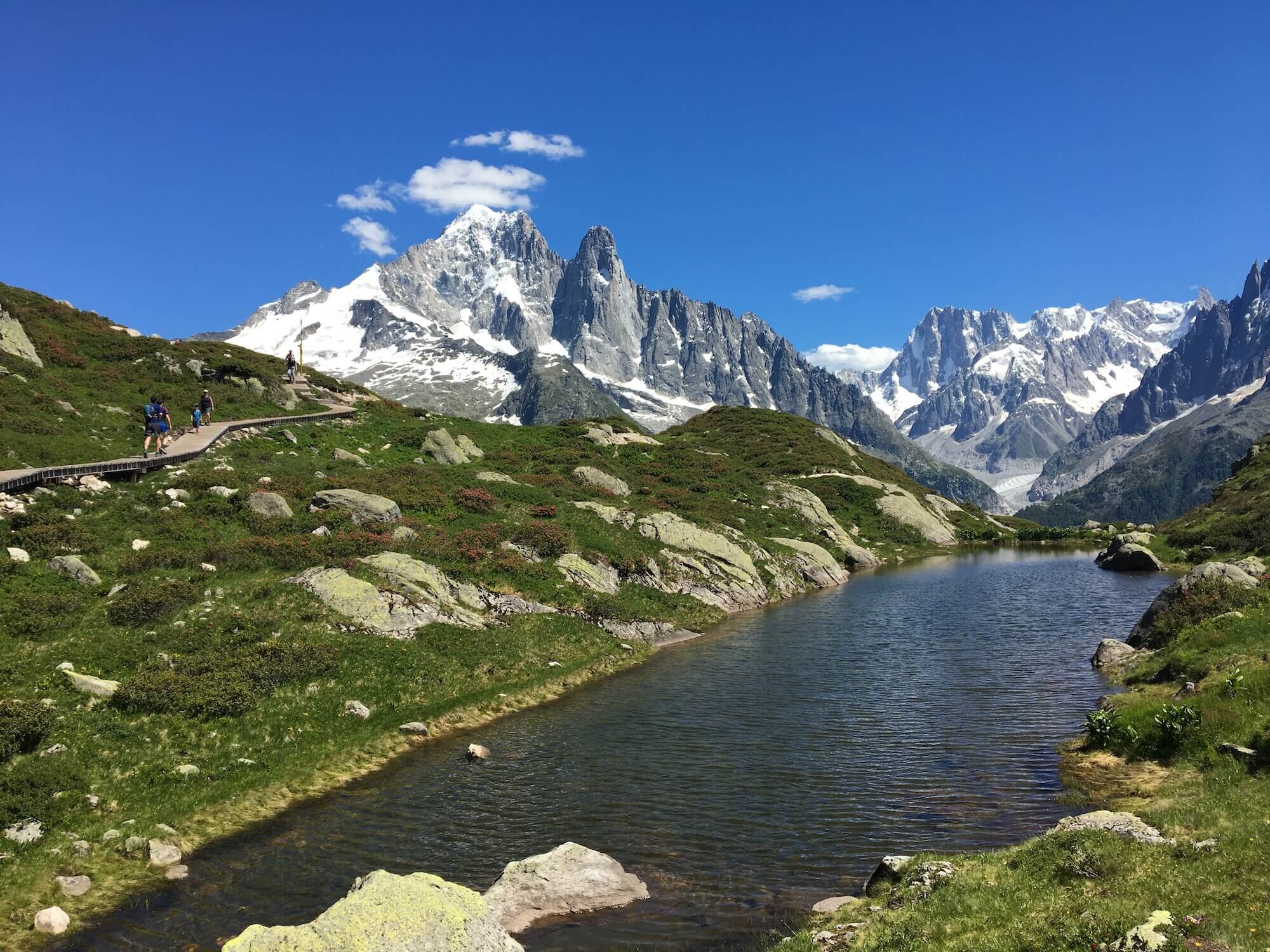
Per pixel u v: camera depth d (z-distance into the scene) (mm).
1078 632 45812
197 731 24656
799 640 45062
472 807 22172
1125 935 11102
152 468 46344
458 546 46125
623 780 23906
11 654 25844
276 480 49312
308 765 24609
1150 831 16031
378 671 31438
